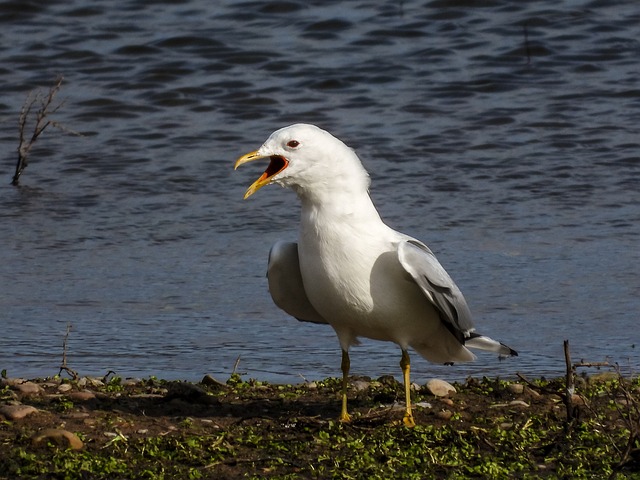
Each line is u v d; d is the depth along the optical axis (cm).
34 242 1666
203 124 2216
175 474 826
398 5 2744
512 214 1756
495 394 1042
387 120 2200
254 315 1387
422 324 945
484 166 1966
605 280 1480
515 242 1633
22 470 818
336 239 905
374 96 2330
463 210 1773
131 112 2289
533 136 2102
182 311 1398
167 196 1859
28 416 938
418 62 2486
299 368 1202
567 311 1377
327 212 908
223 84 2402
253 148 2081
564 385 1055
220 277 1521
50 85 2409
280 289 992
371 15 2698
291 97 2341
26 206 1812
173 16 2734
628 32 2581
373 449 873
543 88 2341
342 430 920
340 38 2600
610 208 1773
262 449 877
